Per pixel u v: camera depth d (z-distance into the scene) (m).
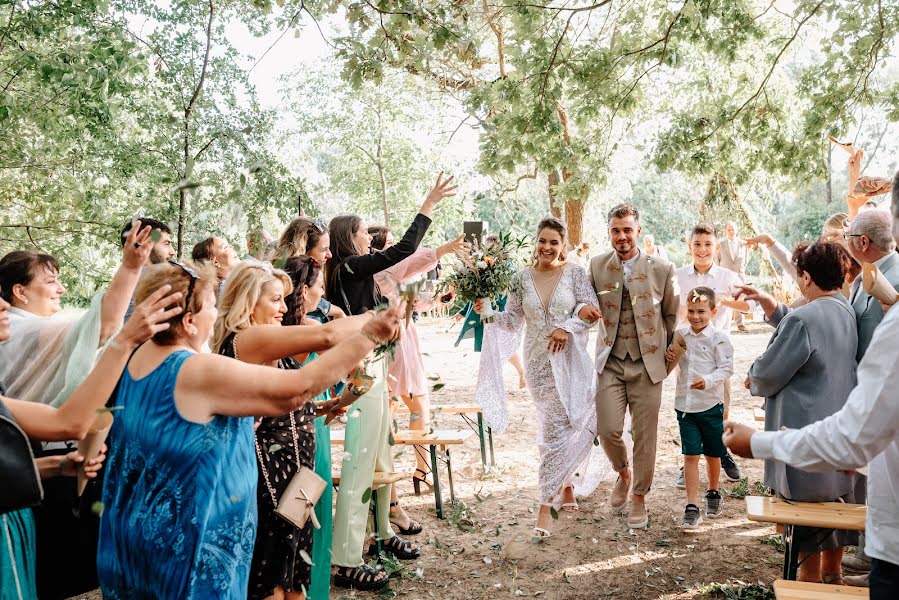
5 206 9.89
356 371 3.29
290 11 6.23
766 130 7.44
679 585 4.12
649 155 7.41
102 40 7.27
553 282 4.97
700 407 5.01
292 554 2.97
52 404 2.75
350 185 24.72
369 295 4.52
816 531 3.44
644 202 37.41
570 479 5.34
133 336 2.12
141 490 2.20
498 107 6.56
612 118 7.43
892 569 2.15
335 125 23.61
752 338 13.54
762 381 3.67
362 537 4.08
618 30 7.95
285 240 3.84
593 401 4.88
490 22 6.96
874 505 2.19
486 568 4.40
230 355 2.75
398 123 23.84
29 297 3.14
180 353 2.26
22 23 7.37
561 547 4.69
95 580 2.91
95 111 7.54
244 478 2.34
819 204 36.94
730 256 12.28
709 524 5.02
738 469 6.11
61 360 2.83
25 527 2.42
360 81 5.25
